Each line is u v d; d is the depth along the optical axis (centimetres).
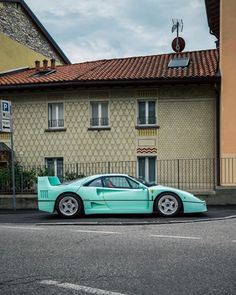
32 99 2173
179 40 2822
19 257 719
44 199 1306
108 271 618
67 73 2277
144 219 1216
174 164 1981
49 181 1331
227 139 1834
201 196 1653
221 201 1638
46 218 1304
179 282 558
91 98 2092
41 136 2155
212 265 640
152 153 2019
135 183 1288
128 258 696
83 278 584
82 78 2058
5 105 1456
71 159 2105
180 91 2006
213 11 2106
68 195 1291
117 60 2561
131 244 814
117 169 2042
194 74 1955
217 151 1948
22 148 2180
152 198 1269
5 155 2172
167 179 1986
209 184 1941
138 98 2044
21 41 2862
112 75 2075
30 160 2164
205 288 530
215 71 1970
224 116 1845
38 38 3094
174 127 2006
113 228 1045
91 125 2100
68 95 2120
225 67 1866
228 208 1514
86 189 1288
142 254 724
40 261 687
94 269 630
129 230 1002
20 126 2186
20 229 1052
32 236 934
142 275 594
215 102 1969
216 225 1065
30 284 561
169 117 2012
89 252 748
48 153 2141
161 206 1269
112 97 2069
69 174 1936
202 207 1272
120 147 2052
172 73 2019
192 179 1959
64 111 2125
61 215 1291
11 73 2581
